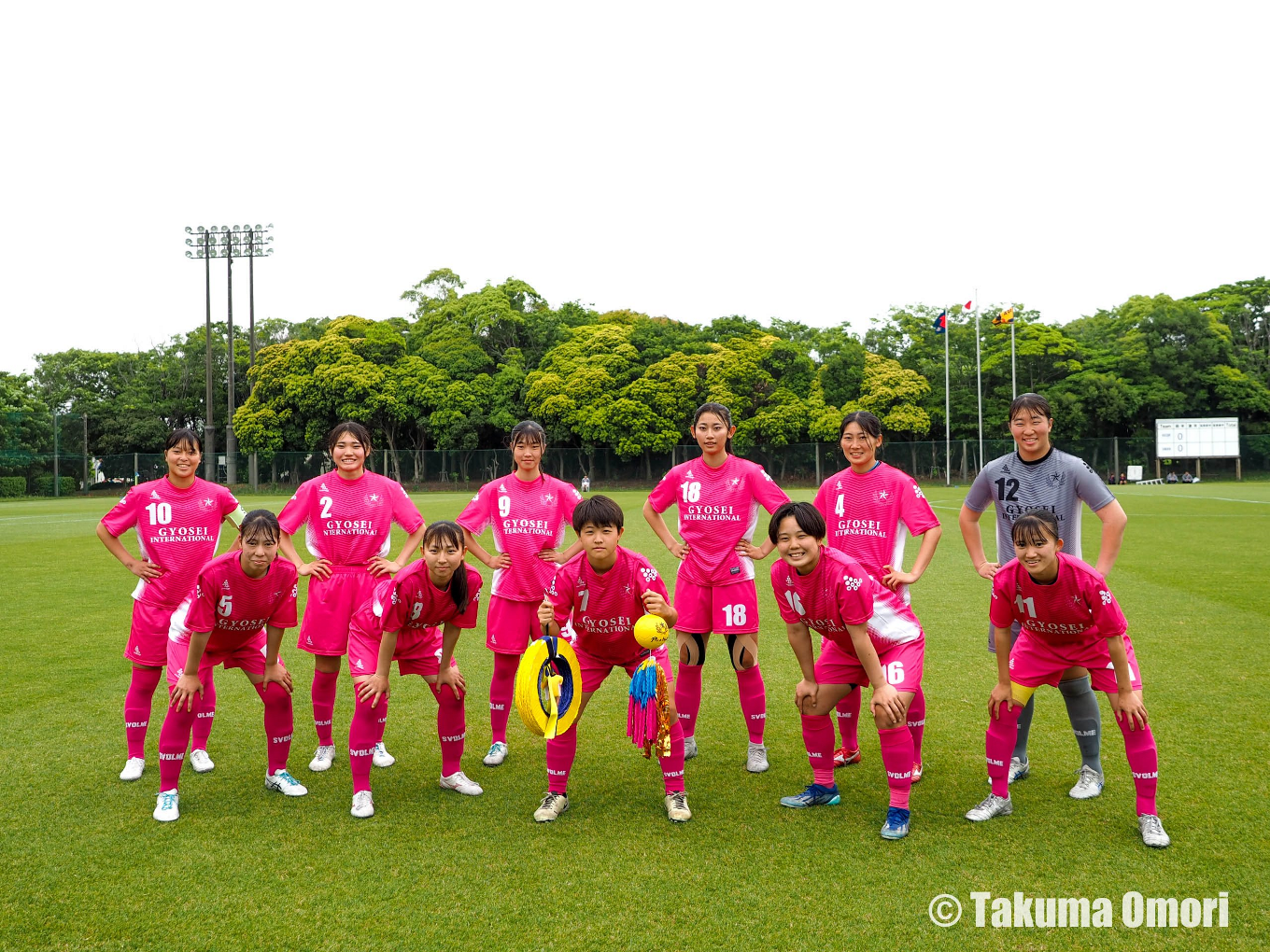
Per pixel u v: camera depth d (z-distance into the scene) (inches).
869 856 142.1
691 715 197.0
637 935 117.4
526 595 200.8
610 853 144.3
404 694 252.5
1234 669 252.1
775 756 196.1
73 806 166.6
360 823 158.4
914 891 129.6
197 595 161.6
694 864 139.6
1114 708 151.4
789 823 156.8
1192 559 487.5
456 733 175.6
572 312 2175.2
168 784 161.2
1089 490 174.4
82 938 117.8
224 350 2127.2
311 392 1736.0
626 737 209.8
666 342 1955.0
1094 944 114.5
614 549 164.4
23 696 241.8
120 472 1946.4
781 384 1851.6
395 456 1833.2
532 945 115.0
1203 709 215.2
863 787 176.1
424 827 156.5
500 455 1847.9
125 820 159.6
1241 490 1409.9
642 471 1861.5
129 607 379.6
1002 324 1753.2
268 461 1792.6
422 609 167.6
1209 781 170.1
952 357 1942.7
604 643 175.6
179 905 126.9
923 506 183.6
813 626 162.7
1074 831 150.9
